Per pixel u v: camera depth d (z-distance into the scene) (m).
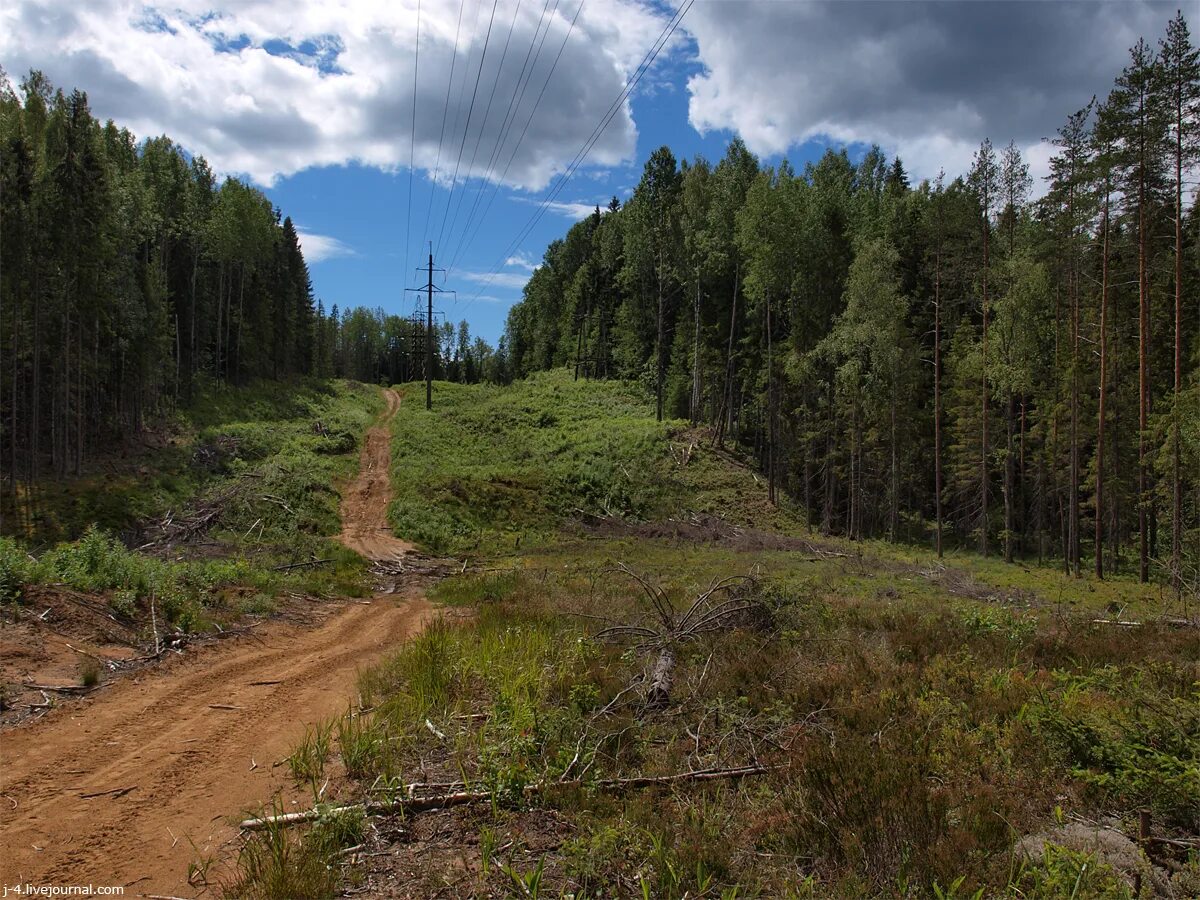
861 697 7.94
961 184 34.28
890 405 36.47
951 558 31.81
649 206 53.16
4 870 4.63
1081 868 4.11
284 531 30.95
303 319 87.75
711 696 8.18
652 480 42.56
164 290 49.12
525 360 108.12
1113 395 31.00
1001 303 30.84
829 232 38.72
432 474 40.03
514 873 4.44
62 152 37.81
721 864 4.57
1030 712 6.78
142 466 39.09
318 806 5.23
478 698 8.48
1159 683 8.44
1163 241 27.25
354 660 11.06
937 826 4.83
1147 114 23.19
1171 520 27.50
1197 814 5.05
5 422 40.25
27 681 8.09
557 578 20.47
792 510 42.25
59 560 11.91
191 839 5.14
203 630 11.65
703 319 52.59
